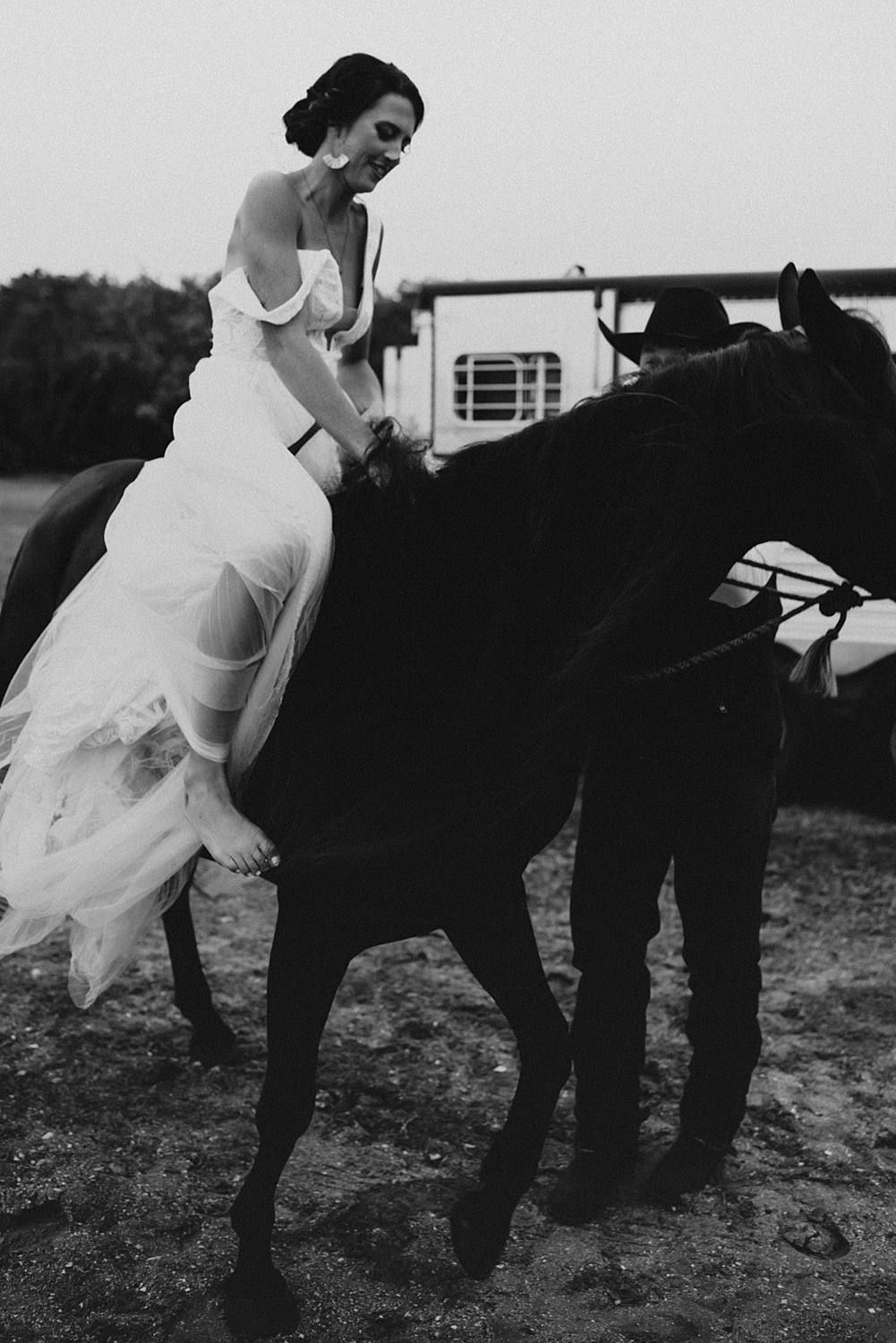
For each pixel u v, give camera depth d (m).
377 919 2.05
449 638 1.99
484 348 6.01
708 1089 2.54
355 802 2.00
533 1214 2.51
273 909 4.36
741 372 1.89
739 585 2.14
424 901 2.04
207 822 2.03
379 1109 2.92
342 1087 3.00
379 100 2.03
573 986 3.78
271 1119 2.13
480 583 1.99
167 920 3.01
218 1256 2.34
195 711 2.00
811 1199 2.58
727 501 1.91
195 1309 2.20
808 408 1.83
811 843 5.31
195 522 2.07
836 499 1.84
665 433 1.87
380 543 2.06
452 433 6.09
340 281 2.13
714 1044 2.51
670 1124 2.87
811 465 1.84
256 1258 2.17
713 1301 2.24
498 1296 2.25
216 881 4.65
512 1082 3.05
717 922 2.46
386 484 2.06
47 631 2.30
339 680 2.03
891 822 5.63
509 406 6.03
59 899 2.12
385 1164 2.68
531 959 2.13
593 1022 2.50
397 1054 3.20
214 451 2.07
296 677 2.07
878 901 4.59
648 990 2.55
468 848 2.01
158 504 2.13
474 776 1.97
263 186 2.08
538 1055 2.13
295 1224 2.44
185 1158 2.68
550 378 5.98
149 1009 3.43
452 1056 3.20
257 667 2.00
